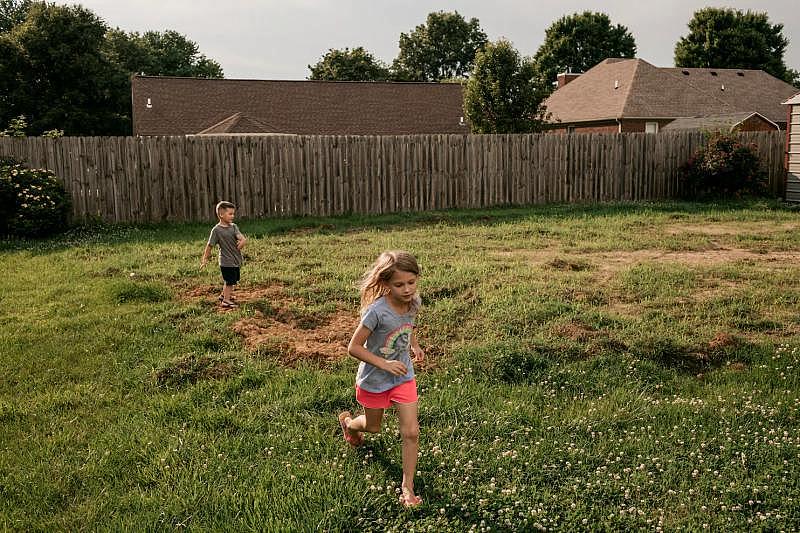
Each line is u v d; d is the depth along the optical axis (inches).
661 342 244.2
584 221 561.9
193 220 595.5
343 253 419.8
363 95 1225.4
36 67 1353.3
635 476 156.3
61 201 518.6
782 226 540.1
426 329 267.1
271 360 234.7
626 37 2461.9
